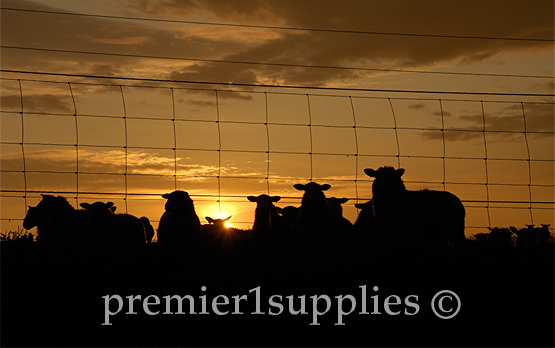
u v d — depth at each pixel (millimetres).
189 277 7766
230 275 7879
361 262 8367
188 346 6547
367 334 6812
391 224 11109
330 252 9125
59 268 7863
